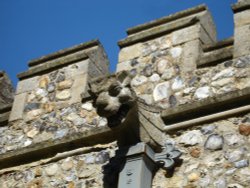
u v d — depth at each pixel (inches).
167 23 288.0
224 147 242.5
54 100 301.3
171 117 259.0
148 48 285.7
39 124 297.9
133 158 246.1
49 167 281.3
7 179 289.1
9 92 333.4
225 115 248.5
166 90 269.4
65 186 271.4
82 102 291.4
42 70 313.9
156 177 248.1
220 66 262.2
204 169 241.3
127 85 232.7
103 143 273.4
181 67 271.6
